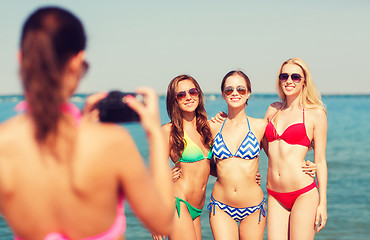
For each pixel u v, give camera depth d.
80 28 1.44
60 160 1.41
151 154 1.62
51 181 1.42
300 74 4.75
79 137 1.42
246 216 4.77
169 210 1.58
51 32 1.37
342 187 17.36
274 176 4.80
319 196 4.70
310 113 4.75
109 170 1.43
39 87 1.35
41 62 1.35
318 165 4.75
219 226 4.77
